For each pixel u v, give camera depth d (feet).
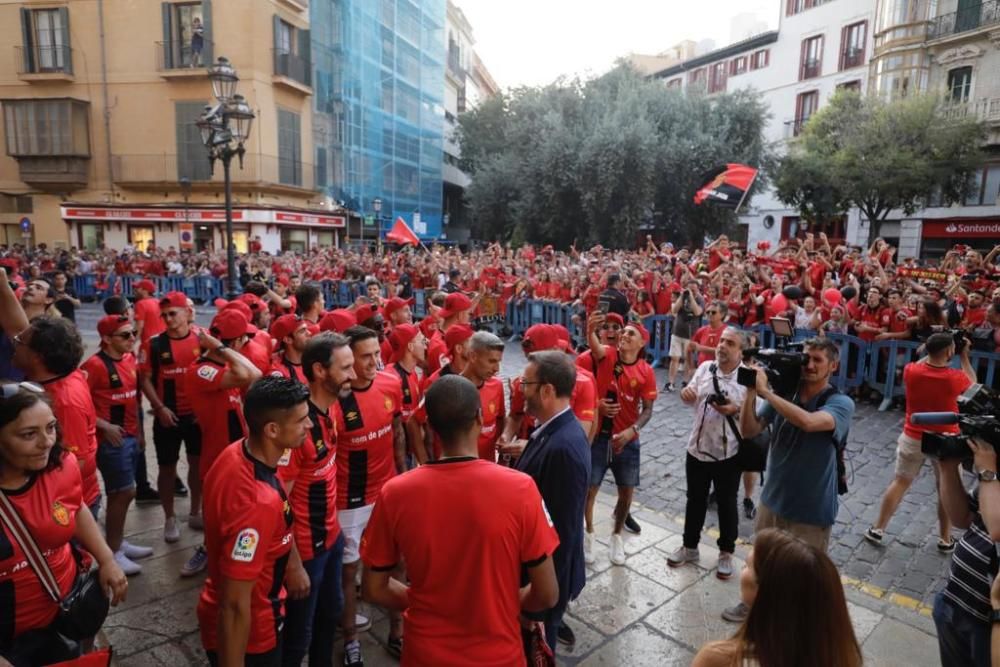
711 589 14.32
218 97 33.81
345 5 102.17
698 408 14.97
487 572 6.81
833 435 11.82
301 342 14.88
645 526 17.67
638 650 12.16
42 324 11.14
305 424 7.93
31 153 90.43
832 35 108.58
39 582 7.82
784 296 34.78
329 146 103.76
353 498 11.44
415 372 14.80
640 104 98.68
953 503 8.39
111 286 70.08
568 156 96.12
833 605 5.31
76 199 92.89
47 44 90.07
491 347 12.94
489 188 116.88
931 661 11.98
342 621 11.53
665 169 94.79
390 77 116.06
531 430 14.03
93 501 12.07
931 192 80.43
